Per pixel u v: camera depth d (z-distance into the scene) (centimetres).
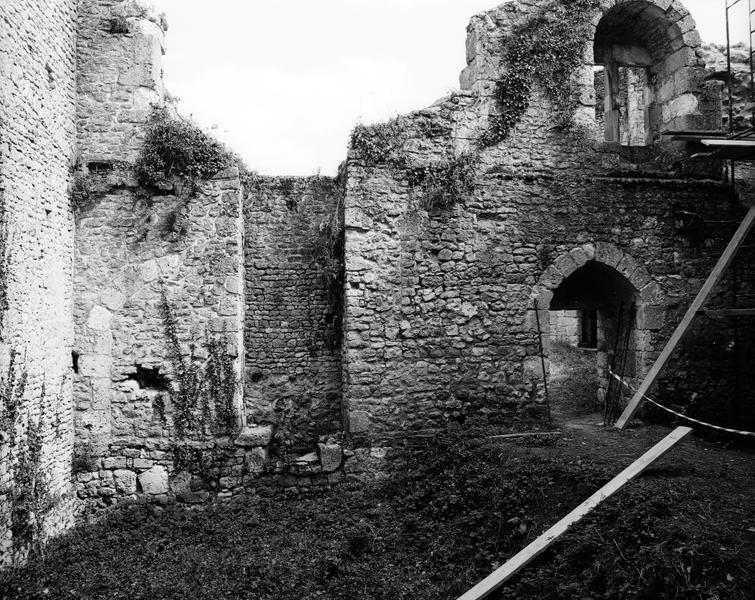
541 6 1023
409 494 864
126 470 920
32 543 764
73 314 918
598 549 594
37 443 786
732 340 1045
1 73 700
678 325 1027
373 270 958
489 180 991
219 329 939
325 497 918
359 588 658
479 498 766
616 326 1119
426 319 969
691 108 1046
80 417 916
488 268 987
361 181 959
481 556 676
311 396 1062
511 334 989
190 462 925
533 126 1013
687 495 657
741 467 775
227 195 951
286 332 1062
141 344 929
